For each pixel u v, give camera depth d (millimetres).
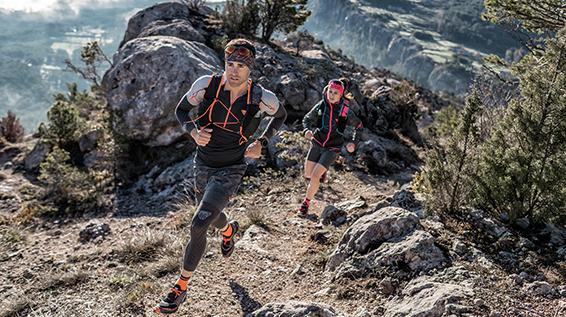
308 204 7059
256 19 19000
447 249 4707
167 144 12141
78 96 18688
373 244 4938
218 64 13930
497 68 10852
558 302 3787
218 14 19812
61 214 9727
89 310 4570
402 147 13828
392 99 16344
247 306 4512
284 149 10352
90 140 13414
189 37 16109
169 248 5984
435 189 5762
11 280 5836
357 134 6625
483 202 5660
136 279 5230
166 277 5219
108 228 7875
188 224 7477
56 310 4727
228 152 3799
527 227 5270
